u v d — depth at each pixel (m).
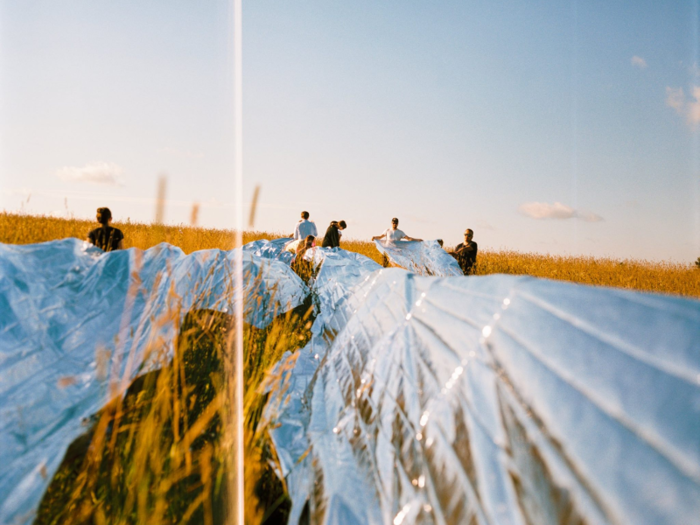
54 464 1.29
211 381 1.91
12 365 1.58
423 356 1.52
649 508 0.64
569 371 0.92
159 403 1.50
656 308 0.90
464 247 8.47
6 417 1.38
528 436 0.92
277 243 8.48
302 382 2.45
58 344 1.74
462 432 1.12
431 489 1.13
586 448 0.78
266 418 1.84
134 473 1.26
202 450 1.55
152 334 1.48
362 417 1.68
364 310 2.41
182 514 1.34
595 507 0.71
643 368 0.80
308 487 1.54
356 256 6.06
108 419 1.33
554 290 1.17
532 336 1.08
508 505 0.88
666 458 0.66
